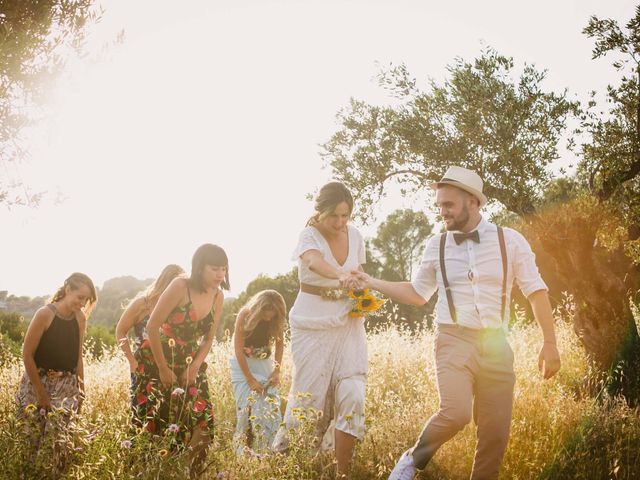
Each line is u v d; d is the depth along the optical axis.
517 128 7.35
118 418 3.93
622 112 7.74
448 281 4.09
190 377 4.55
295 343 4.97
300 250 4.90
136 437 3.67
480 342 3.96
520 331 9.44
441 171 7.74
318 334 4.91
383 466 4.36
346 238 5.05
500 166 7.33
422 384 7.23
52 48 4.77
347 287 4.62
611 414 5.22
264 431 5.80
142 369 4.61
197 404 4.57
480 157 7.53
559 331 9.01
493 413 3.93
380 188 8.18
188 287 4.60
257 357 6.05
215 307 4.81
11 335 15.81
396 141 8.05
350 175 8.19
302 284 5.03
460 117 7.47
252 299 6.10
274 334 6.06
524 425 4.79
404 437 4.96
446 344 4.02
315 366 4.89
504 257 4.04
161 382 4.51
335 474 4.43
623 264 7.62
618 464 4.39
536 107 7.55
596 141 7.62
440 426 3.85
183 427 4.46
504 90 7.50
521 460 4.46
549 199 7.62
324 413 4.96
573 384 6.98
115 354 8.38
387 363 8.16
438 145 7.70
